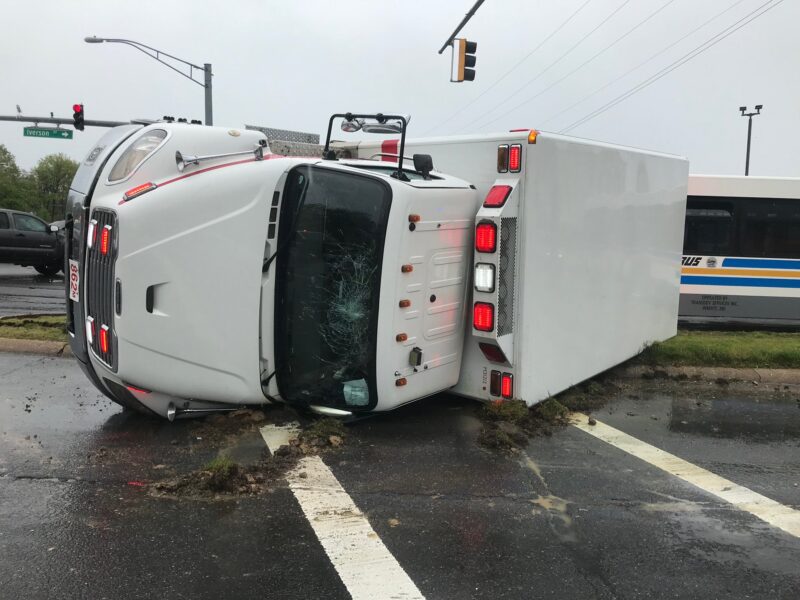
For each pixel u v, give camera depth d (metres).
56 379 6.46
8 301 12.93
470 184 5.52
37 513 3.65
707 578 3.18
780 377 7.32
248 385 5.03
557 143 5.45
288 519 3.66
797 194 12.25
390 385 4.91
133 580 3.02
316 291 4.92
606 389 6.79
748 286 12.38
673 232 8.08
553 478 4.38
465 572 3.17
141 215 4.43
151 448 4.65
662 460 4.81
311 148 6.62
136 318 4.46
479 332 5.26
